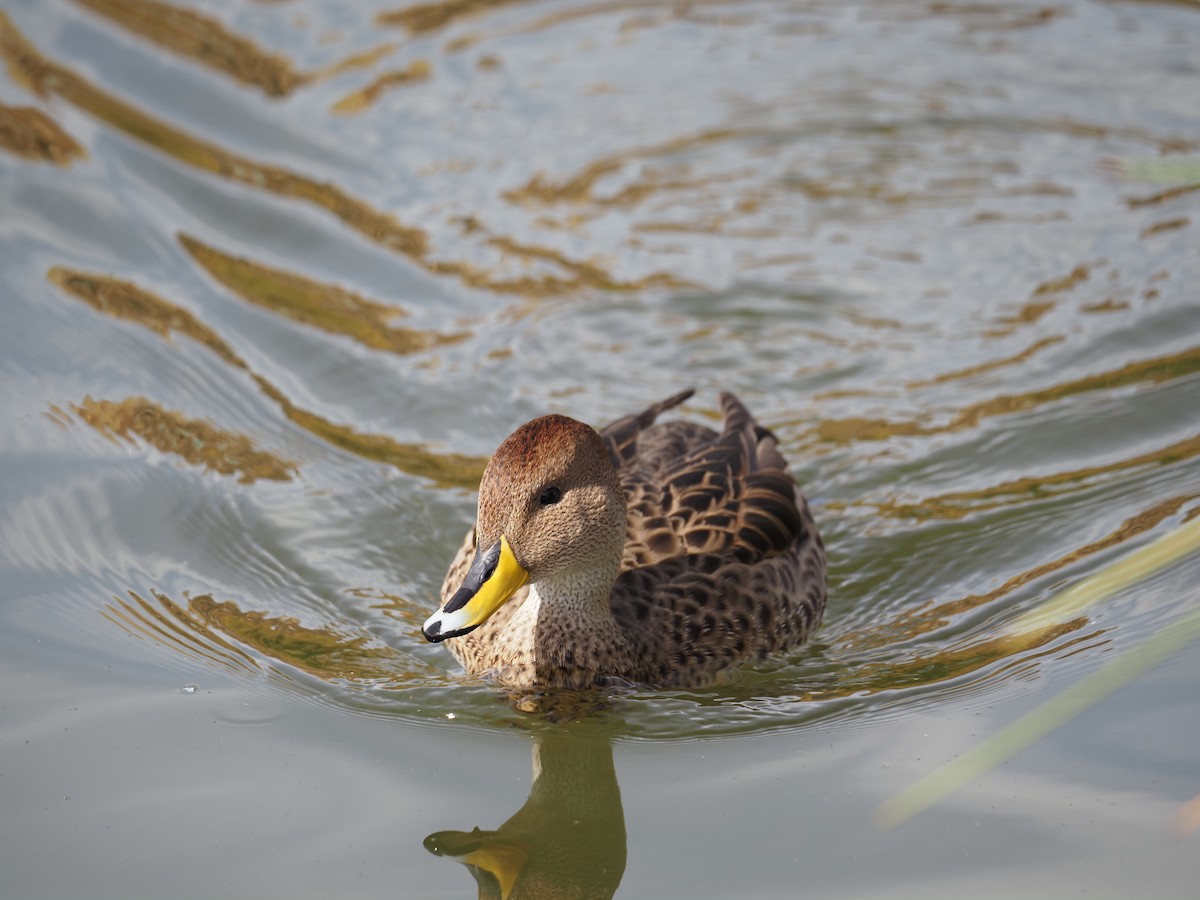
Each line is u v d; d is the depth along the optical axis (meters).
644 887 7.93
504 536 9.48
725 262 15.15
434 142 16.67
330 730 9.30
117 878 7.84
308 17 18.61
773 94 17.88
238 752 8.98
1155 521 11.24
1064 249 15.12
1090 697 9.24
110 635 10.05
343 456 12.36
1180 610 10.02
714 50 18.80
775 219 15.83
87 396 12.48
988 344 13.83
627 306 14.45
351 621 10.65
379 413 12.91
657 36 19.05
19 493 11.28
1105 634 9.97
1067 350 13.60
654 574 10.27
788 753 9.12
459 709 9.70
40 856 7.98
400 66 17.88
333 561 11.24
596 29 19.14
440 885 7.90
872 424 12.92
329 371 13.30
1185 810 8.19
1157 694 9.23
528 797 8.78
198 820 8.32
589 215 15.80
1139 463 12.08
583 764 9.13
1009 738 8.95
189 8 18.38
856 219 15.81
